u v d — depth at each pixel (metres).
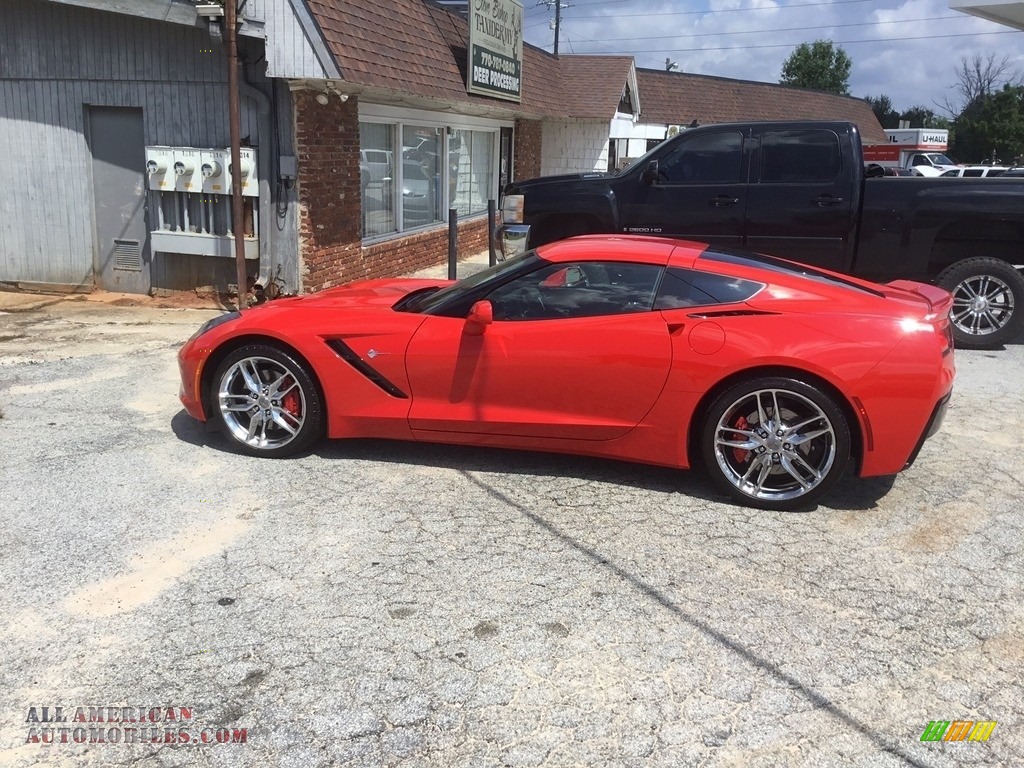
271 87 8.69
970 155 55.47
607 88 20.42
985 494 4.55
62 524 3.95
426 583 3.47
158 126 9.22
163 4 8.19
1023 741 2.60
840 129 7.78
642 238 5.00
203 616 3.20
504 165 16.69
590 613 3.27
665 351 4.20
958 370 7.23
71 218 9.85
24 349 7.51
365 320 4.62
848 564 3.72
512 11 13.73
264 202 8.94
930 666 2.98
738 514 4.22
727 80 29.64
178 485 4.45
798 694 2.80
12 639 3.03
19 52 9.44
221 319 4.99
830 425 4.08
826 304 4.20
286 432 4.87
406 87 9.77
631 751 2.52
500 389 4.46
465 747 2.53
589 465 4.85
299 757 2.48
